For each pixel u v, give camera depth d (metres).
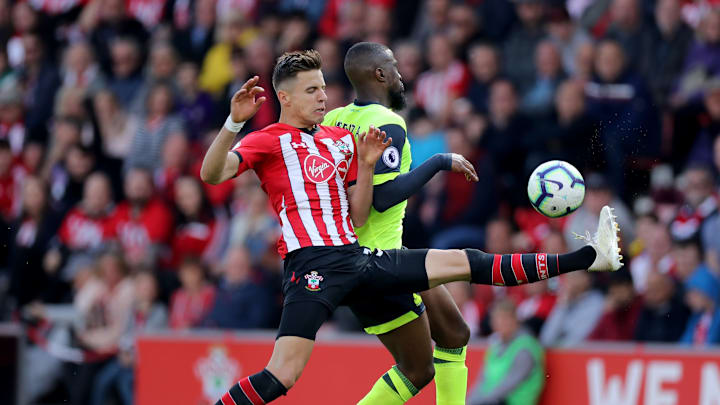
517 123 35.28
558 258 17.39
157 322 36.66
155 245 38.97
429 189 35.44
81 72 47.88
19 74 50.03
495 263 17.47
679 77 34.84
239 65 42.31
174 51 45.72
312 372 29.66
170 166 41.28
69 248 41.47
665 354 26.27
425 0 41.62
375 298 18.66
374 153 17.84
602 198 32.09
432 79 38.00
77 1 51.12
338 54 40.09
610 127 34.31
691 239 30.36
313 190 17.94
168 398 32.25
